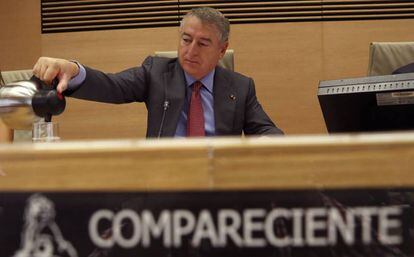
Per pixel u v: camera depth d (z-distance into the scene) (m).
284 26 3.54
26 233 0.49
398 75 1.11
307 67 3.55
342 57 3.56
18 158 0.49
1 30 3.70
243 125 1.89
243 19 3.55
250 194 0.48
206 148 0.48
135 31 3.58
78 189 0.49
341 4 3.55
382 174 0.48
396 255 0.48
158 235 0.49
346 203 0.48
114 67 3.60
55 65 1.18
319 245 0.49
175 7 3.57
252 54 3.55
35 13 3.66
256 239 0.49
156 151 0.48
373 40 3.55
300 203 0.48
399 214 0.48
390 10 3.55
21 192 0.49
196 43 1.74
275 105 3.56
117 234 0.49
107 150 0.48
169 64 1.86
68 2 3.64
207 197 0.48
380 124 1.15
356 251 0.48
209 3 3.57
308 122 3.56
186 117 1.76
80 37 3.62
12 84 0.96
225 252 0.49
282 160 0.48
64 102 0.95
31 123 0.94
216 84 1.84
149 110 1.75
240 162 0.48
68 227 0.49
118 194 0.49
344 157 0.48
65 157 0.49
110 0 3.62
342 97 1.17
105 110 3.59
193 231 0.49
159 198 0.49
